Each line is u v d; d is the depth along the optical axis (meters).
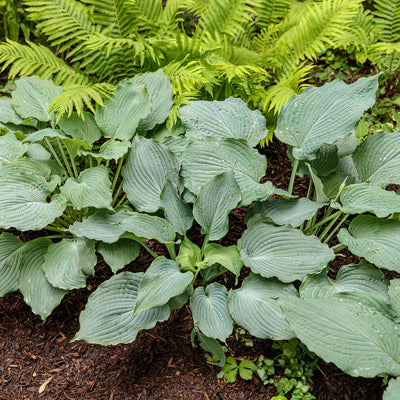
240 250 1.28
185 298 1.26
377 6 1.80
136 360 1.28
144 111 1.44
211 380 1.24
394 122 1.71
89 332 1.21
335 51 1.95
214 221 1.33
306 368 1.25
